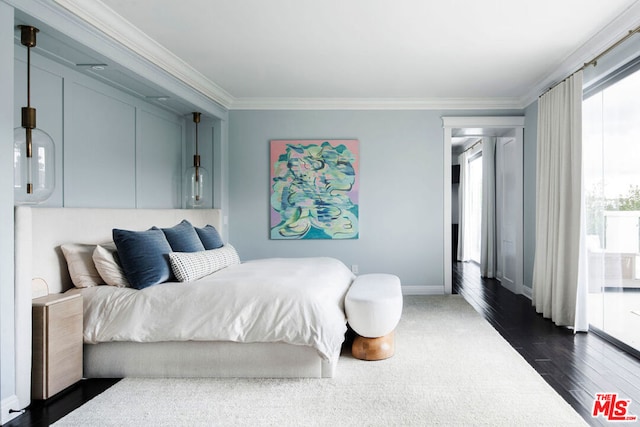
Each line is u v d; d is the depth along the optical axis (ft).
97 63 10.12
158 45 11.22
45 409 7.45
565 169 12.41
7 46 6.99
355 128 17.31
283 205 17.30
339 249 17.39
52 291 9.10
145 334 8.64
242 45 11.32
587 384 8.36
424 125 17.29
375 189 17.31
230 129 17.47
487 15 9.55
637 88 9.88
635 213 9.96
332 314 8.94
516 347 10.70
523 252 17.31
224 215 17.08
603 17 9.64
